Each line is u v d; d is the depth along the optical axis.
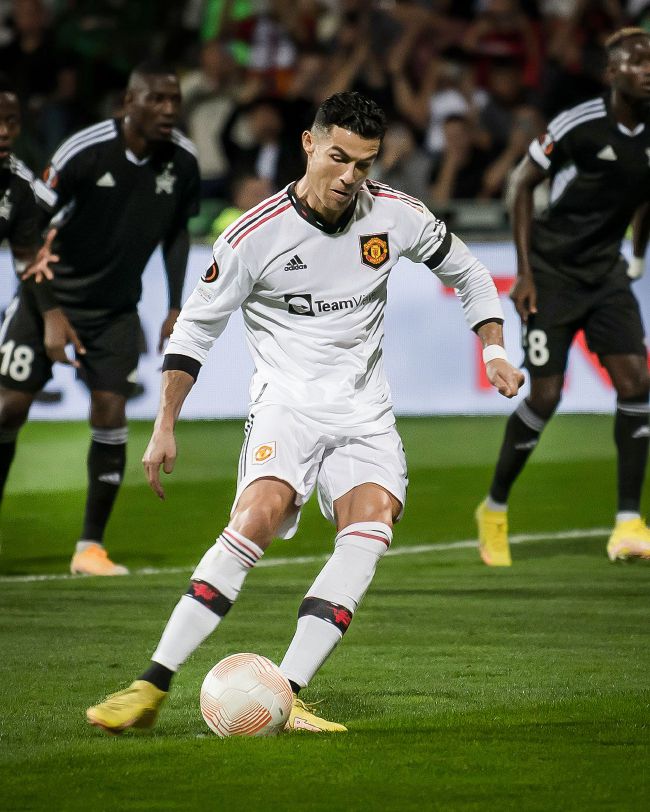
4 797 11.02
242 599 20.09
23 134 40.75
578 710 13.77
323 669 15.71
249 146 40.44
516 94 43.34
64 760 11.99
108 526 25.94
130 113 21.39
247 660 12.84
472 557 23.36
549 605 19.48
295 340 13.31
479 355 36.88
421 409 36.91
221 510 27.33
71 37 44.25
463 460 32.06
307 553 23.97
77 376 22.36
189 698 14.35
